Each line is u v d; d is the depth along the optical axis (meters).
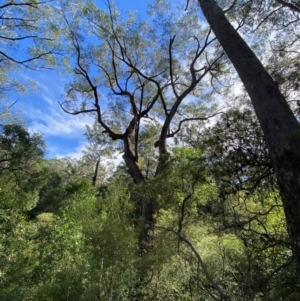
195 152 4.74
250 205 3.84
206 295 4.29
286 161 1.88
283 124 2.06
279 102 2.23
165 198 5.51
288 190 1.83
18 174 11.66
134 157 9.12
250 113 3.17
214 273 4.49
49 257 5.72
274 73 3.27
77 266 4.50
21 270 5.29
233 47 2.83
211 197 4.82
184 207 5.30
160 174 5.55
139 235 5.39
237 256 4.94
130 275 4.46
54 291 3.97
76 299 3.93
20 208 8.59
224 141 3.29
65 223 7.09
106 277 4.20
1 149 10.79
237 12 5.58
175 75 10.73
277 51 4.26
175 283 4.74
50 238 6.61
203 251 5.09
